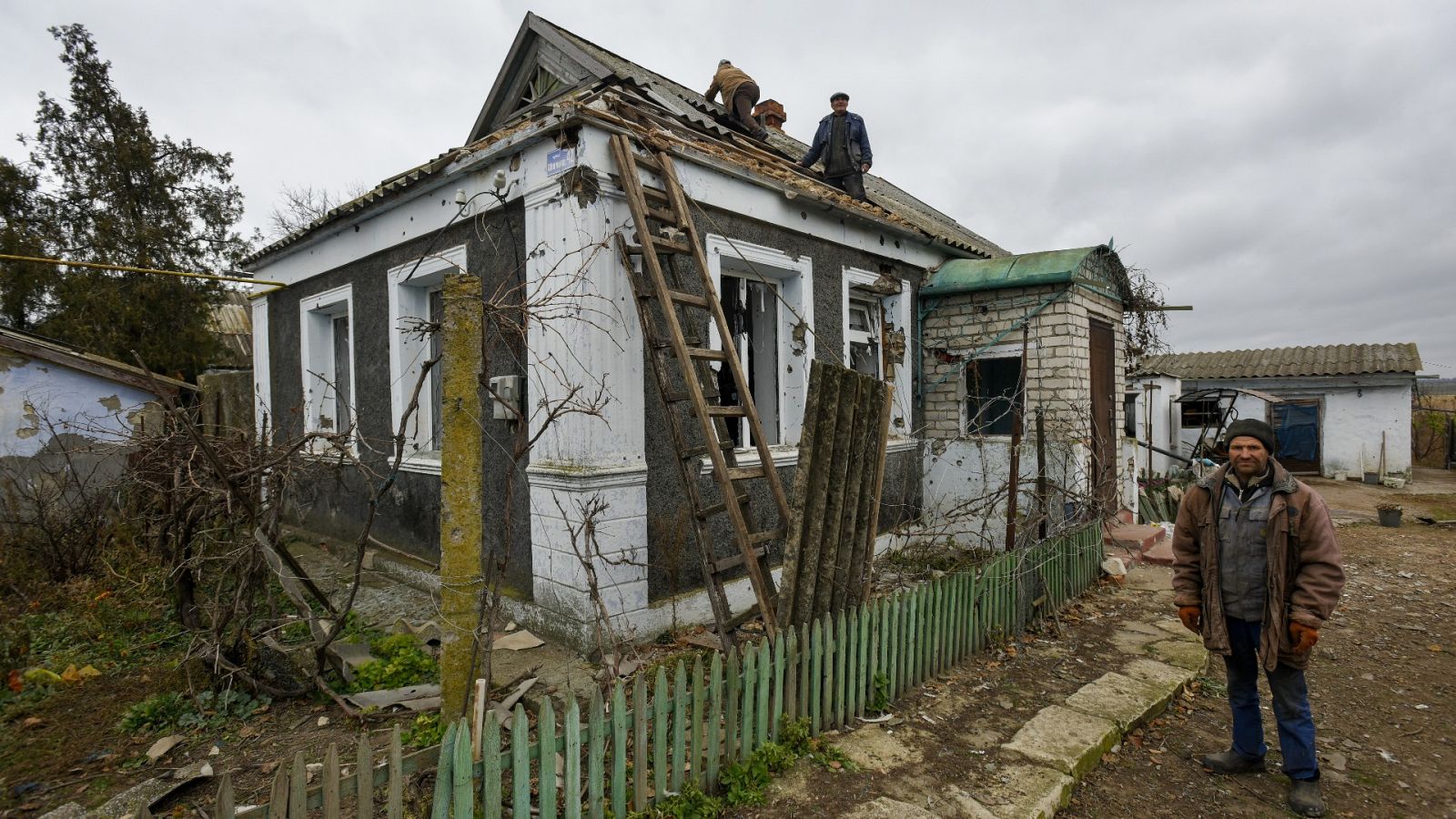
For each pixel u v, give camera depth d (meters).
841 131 8.38
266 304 9.30
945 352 8.41
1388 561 8.51
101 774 3.31
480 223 5.78
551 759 2.57
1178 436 18.33
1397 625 5.99
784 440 6.73
